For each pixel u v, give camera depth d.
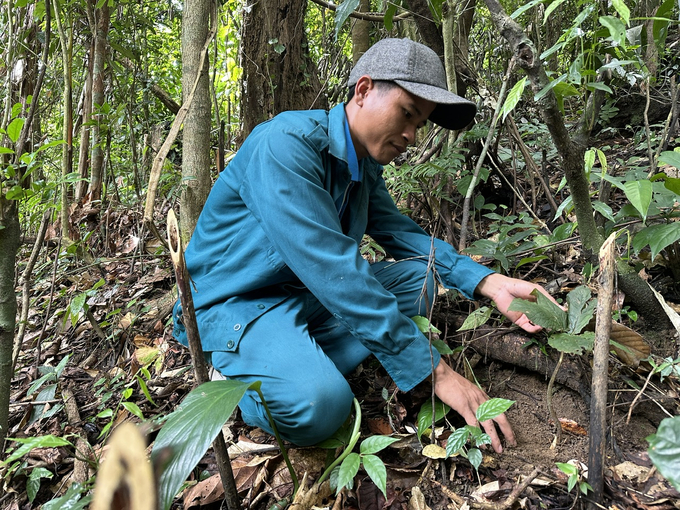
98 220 3.06
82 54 3.18
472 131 2.13
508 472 1.28
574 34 1.25
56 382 1.96
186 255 1.69
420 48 1.38
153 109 3.54
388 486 1.28
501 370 1.64
